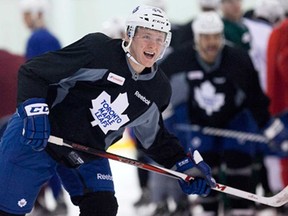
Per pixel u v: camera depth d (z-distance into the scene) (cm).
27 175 1146
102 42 1112
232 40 2034
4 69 1741
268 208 1941
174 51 1759
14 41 3209
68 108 1143
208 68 1738
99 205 1176
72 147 1143
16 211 1155
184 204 1867
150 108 1161
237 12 2050
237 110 1766
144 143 1238
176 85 1752
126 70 1116
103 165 1208
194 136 1778
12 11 3200
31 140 1091
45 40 1972
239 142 1772
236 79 1730
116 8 3319
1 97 1728
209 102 1748
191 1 3256
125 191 2380
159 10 1120
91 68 1104
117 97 1131
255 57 2062
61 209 1983
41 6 2070
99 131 1155
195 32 1719
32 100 1091
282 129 1769
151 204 2088
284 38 1786
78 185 1193
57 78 1097
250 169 1786
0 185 1147
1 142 1159
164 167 1259
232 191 1248
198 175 1270
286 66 1777
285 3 2053
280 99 1809
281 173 1850
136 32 1103
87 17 3322
